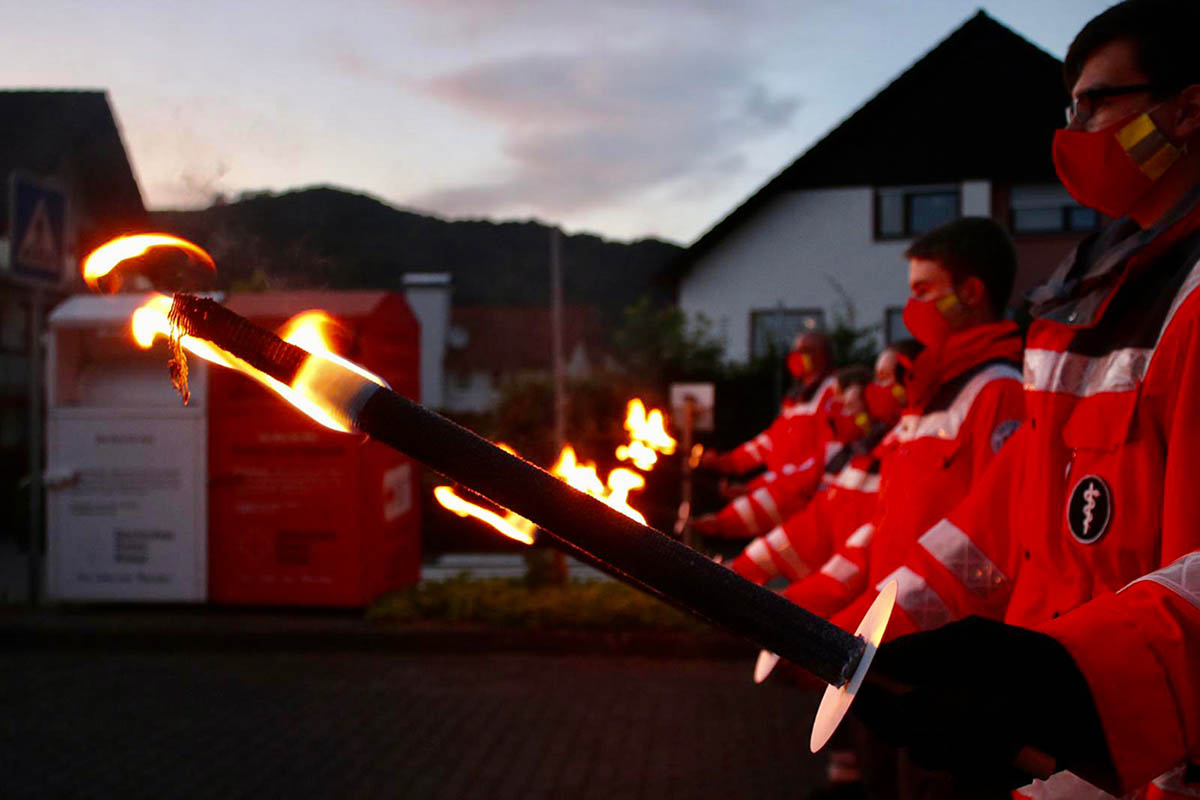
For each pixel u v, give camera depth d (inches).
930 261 104.3
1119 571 53.4
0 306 1178.0
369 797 182.5
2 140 1138.0
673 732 223.1
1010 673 29.5
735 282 938.1
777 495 194.1
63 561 337.4
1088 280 57.8
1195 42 52.2
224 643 308.0
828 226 925.8
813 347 235.1
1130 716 29.9
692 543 253.0
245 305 315.9
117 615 332.2
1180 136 53.0
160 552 334.3
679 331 799.1
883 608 30.1
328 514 327.6
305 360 32.2
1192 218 52.7
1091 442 55.3
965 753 28.9
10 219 319.3
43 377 1010.7
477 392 2598.4
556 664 290.2
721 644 294.8
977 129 901.2
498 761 203.5
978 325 104.0
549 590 329.7
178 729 226.2
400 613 318.7
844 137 919.0
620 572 34.5
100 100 1182.9
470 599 317.1
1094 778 30.4
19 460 808.3
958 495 97.3
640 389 704.4
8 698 254.5
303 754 207.8
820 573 112.7
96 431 335.3
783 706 244.4
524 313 2741.1
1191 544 45.7
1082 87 54.7
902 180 912.9
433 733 222.8
